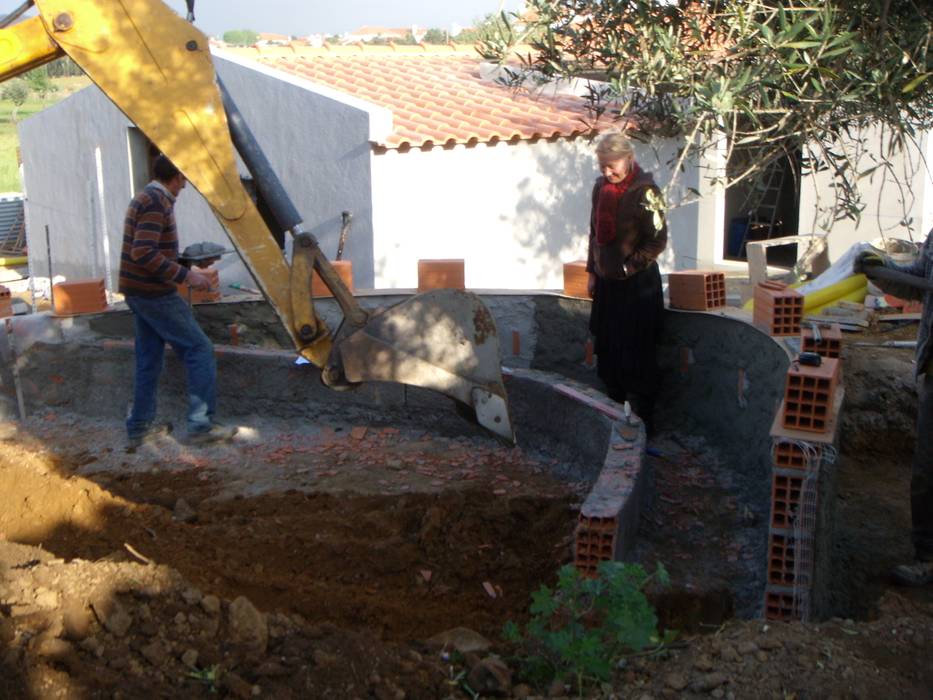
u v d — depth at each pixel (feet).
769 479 20.71
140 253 22.33
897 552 19.03
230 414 26.48
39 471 20.89
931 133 33.68
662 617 16.74
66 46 15.99
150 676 11.60
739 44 13.44
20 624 11.79
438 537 18.98
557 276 42.32
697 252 44.86
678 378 25.55
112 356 26.16
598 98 18.85
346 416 25.76
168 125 16.15
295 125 41.42
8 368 26.20
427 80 47.32
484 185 40.27
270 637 12.46
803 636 13.06
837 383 18.38
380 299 27.61
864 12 13.69
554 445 23.47
